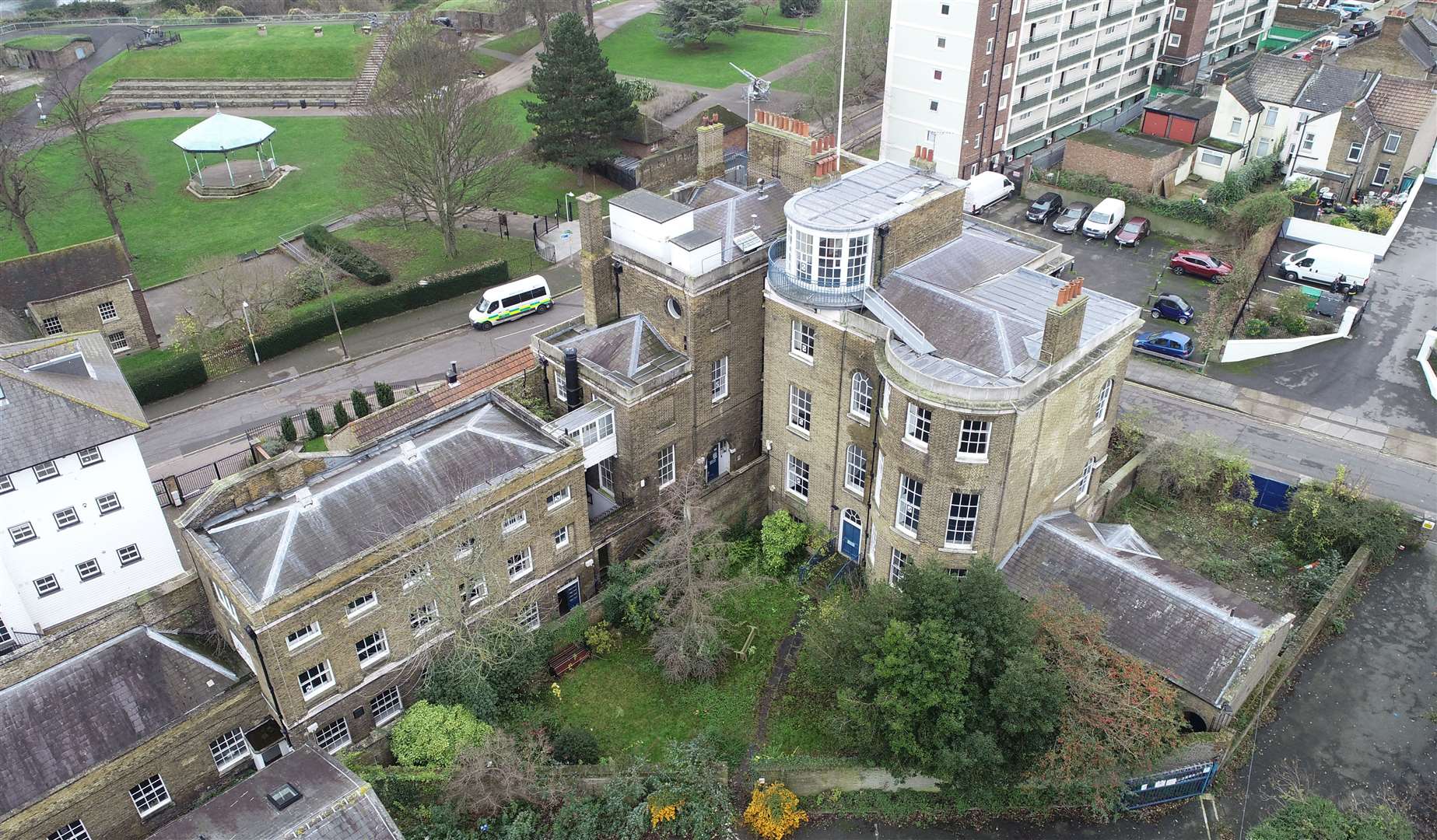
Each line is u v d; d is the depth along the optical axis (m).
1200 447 46.78
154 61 108.50
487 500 36.69
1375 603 42.25
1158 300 62.50
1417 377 56.09
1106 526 42.12
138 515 41.12
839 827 34.28
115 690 34.38
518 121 97.38
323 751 32.91
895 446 38.12
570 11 113.25
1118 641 36.16
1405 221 74.06
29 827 31.30
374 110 70.44
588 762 36.03
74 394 38.88
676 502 42.94
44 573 39.47
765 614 42.53
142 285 70.25
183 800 35.12
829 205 40.06
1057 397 36.84
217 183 85.50
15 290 58.38
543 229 77.62
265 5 132.50
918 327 38.47
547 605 41.66
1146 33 91.69
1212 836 33.31
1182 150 77.31
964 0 71.81
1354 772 35.28
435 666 37.06
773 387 44.53
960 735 31.97
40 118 95.50
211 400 57.62
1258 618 35.97
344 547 34.62
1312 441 51.25
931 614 33.00
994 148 81.12
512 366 53.25
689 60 114.62
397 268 71.62
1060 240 72.94
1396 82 75.44
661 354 43.62
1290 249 69.94
